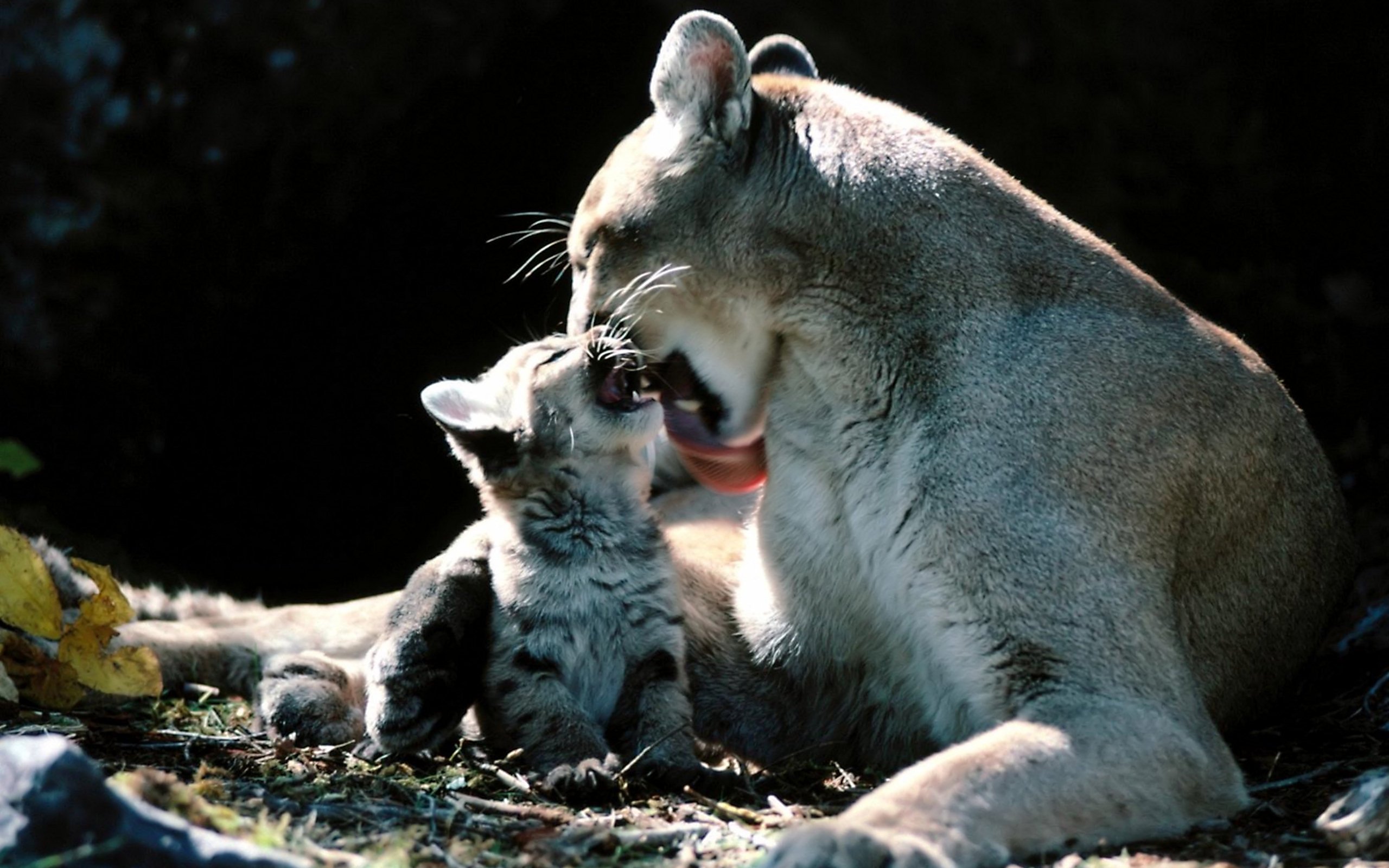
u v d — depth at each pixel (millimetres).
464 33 14664
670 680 9109
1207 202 15742
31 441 15203
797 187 9430
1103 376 8883
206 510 15992
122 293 14703
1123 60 15711
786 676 9766
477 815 7852
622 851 7371
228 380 15547
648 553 9391
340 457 16234
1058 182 15766
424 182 15461
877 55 15594
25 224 14508
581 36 15516
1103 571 8359
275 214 14711
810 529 9383
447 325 16031
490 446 9391
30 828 5961
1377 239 15547
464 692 9219
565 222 11680
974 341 8992
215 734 9602
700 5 15445
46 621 9703
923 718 9211
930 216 9336
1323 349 15297
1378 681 10578
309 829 7258
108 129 14352
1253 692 9867
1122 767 7684
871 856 6691
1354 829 7336
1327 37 15594
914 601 8773
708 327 9719
